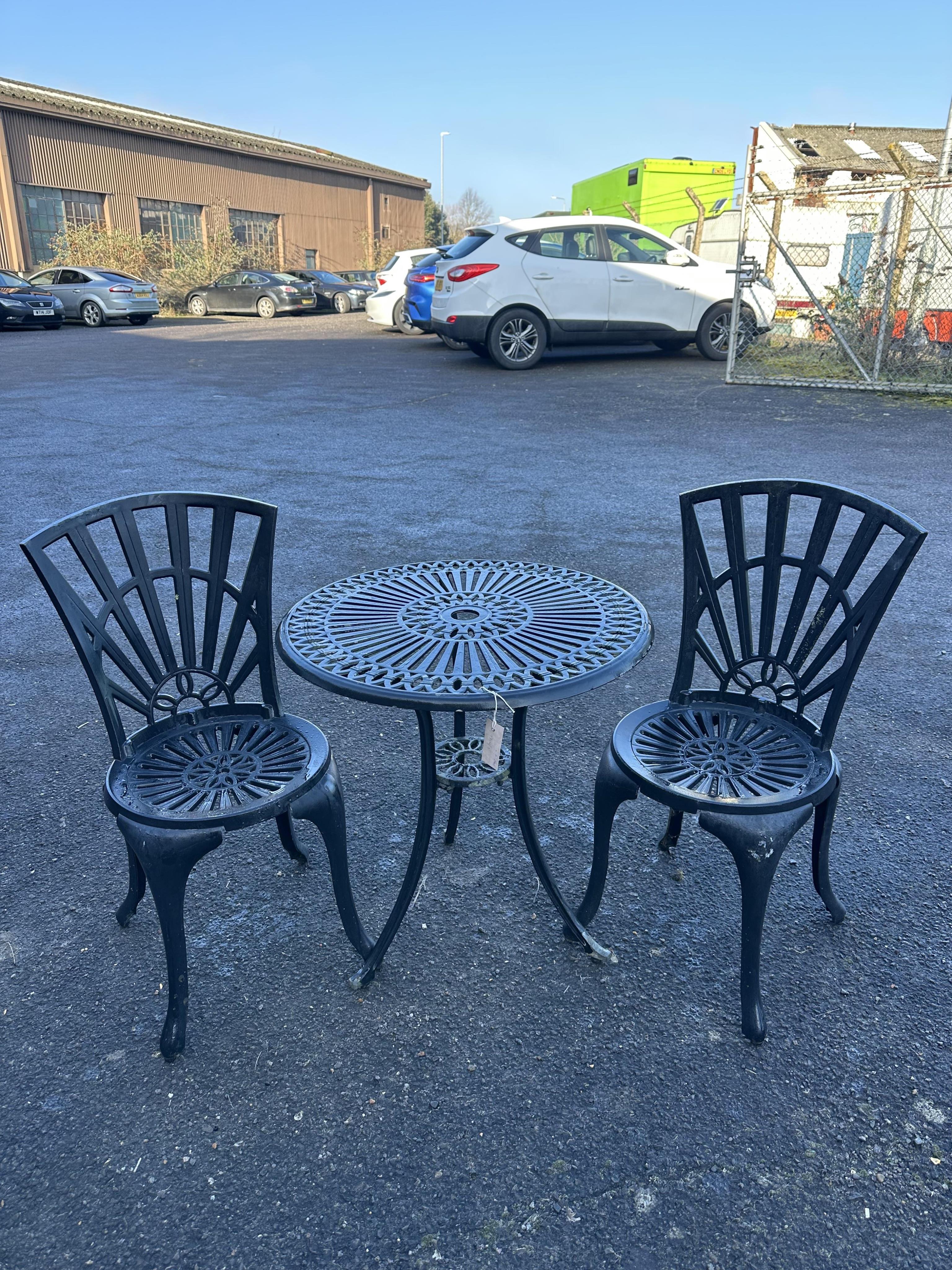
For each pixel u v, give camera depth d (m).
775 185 18.58
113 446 8.16
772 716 2.41
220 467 7.36
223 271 29.88
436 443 8.24
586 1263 1.59
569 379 11.86
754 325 13.09
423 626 2.24
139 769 2.17
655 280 12.53
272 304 25.12
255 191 34.88
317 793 2.12
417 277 14.73
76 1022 2.13
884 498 6.25
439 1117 1.88
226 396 10.88
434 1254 1.61
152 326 22.34
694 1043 2.05
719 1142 1.81
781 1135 1.83
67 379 12.38
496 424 9.06
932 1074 1.96
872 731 3.36
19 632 4.34
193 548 5.52
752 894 1.97
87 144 28.52
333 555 5.27
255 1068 2.00
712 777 2.11
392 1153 1.80
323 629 2.24
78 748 3.32
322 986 2.23
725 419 9.13
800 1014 2.12
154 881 1.94
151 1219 1.68
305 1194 1.72
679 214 18.92
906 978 2.23
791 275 17.84
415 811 2.96
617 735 2.32
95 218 29.42
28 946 2.37
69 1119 1.88
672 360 13.64
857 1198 1.70
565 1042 2.05
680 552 5.29
